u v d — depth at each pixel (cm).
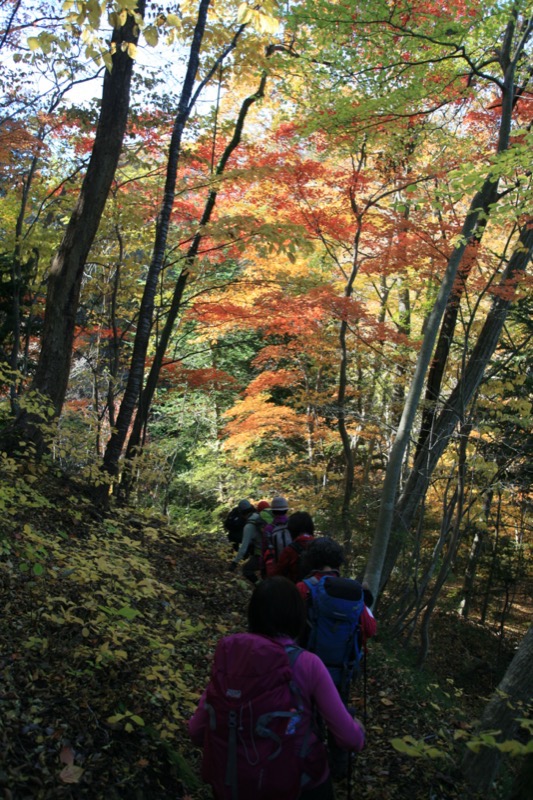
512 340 1471
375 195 1406
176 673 436
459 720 663
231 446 1908
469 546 1830
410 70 1066
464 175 761
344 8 950
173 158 938
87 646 462
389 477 869
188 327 1864
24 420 877
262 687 240
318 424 1812
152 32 466
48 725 362
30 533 485
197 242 1255
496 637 1648
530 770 376
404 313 1675
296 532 518
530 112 1188
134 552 740
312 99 1138
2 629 436
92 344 1811
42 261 1461
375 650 797
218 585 830
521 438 1289
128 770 358
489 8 1034
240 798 234
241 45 1077
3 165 1270
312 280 1251
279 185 1224
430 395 1288
